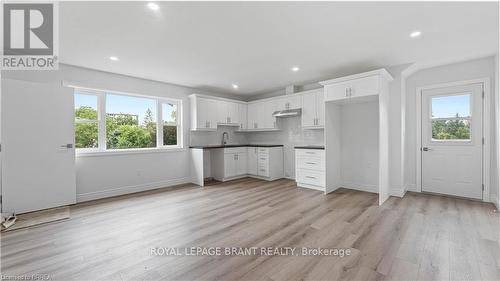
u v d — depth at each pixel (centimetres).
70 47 282
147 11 204
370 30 246
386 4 197
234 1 190
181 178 498
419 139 393
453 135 364
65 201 336
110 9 199
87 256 190
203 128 507
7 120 293
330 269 170
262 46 287
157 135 472
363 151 418
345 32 250
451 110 365
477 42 278
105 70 380
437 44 284
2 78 295
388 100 371
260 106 571
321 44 282
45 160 320
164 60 334
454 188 364
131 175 421
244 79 451
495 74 316
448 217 273
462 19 222
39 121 316
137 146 447
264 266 175
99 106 393
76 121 366
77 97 374
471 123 348
